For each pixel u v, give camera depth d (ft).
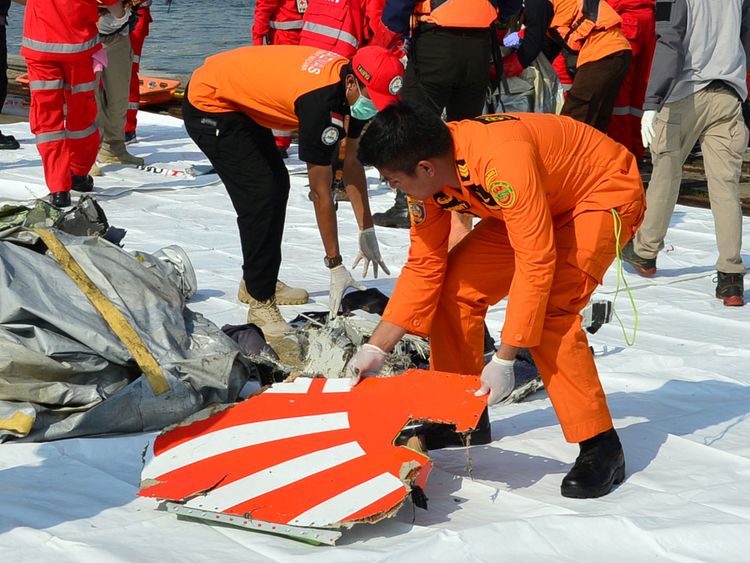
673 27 20.53
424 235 11.87
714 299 20.83
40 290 14.11
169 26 83.20
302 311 19.72
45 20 27.45
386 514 10.07
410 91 24.29
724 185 20.49
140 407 13.30
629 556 10.06
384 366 14.83
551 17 24.68
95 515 10.78
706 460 12.66
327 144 16.58
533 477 12.17
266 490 10.62
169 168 34.68
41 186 30.63
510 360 11.06
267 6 34.30
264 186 17.35
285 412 11.87
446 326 12.41
